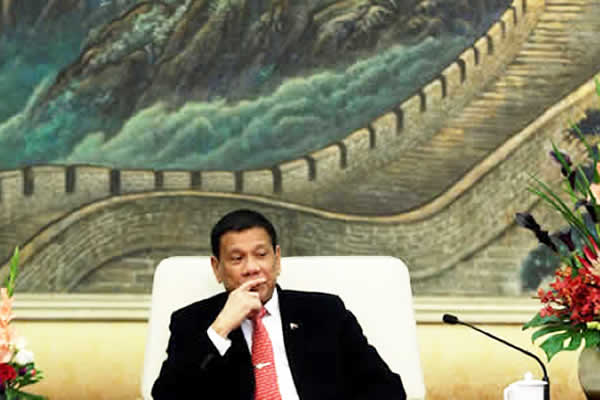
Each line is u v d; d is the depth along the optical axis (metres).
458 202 12.38
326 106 12.51
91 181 12.48
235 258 8.38
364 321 8.98
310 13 12.59
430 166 12.43
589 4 12.51
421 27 12.55
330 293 9.03
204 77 12.56
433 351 12.07
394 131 12.45
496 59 12.51
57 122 12.55
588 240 8.43
